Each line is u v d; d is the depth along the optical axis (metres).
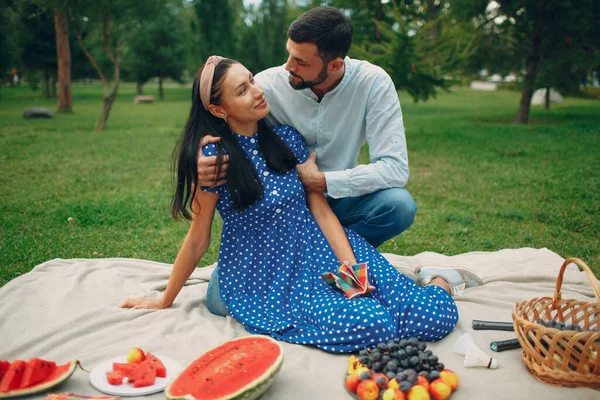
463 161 10.44
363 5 12.85
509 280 4.31
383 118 3.71
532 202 7.32
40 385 2.74
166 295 3.74
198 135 3.37
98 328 3.47
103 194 7.90
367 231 4.05
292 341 3.28
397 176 3.74
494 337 3.36
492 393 2.76
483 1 14.66
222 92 3.27
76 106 27.03
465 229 6.14
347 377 2.80
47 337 3.35
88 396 2.69
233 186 3.32
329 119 3.77
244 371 2.67
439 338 3.32
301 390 2.82
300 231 3.54
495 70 17.00
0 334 3.39
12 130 15.64
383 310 3.14
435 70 12.63
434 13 16.92
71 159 10.80
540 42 15.11
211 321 3.63
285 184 3.49
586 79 17.17
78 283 4.13
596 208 6.84
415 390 2.58
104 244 5.63
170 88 52.59
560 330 2.75
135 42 32.28
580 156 10.36
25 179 8.87
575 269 4.61
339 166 3.95
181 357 3.16
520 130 14.52
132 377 2.81
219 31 24.28
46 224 6.29
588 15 13.65
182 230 6.19
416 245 5.70
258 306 3.46
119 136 14.56
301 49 3.32
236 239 3.56
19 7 18.00
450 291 3.89
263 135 3.50
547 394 2.72
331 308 3.21
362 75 3.67
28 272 4.55
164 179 9.05
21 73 34.31
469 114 20.38
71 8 14.72
